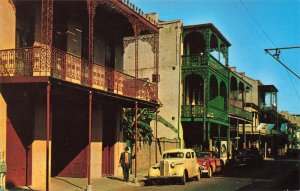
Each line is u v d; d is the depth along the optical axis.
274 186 19.34
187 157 21.62
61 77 16.14
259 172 29.98
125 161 20.81
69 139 21.55
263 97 69.62
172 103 33.53
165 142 30.34
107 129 23.84
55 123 21.69
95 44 22.53
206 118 32.72
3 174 14.84
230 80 42.34
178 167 20.23
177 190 17.61
